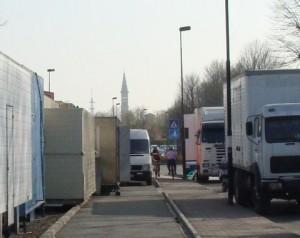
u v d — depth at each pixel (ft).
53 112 79.61
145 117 449.48
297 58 140.26
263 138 71.00
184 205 82.43
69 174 79.66
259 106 76.02
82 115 79.97
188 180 151.94
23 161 52.54
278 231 55.77
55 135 79.56
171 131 149.59
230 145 84.84
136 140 138.62
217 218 66.90
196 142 146.61
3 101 44.93
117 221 66.33
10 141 47.21
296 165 70.59
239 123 81.87
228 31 84.48
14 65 49.06
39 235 53.21
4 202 44.91
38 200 61.62
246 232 55.26
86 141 84.33
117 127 106.63
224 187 104.12
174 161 161.27
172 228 60.39
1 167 44.01
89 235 55.62
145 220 67.10
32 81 57.93
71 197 79.61
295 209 78.84
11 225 48.49
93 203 87.66
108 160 104.17
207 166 135.13
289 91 76.07
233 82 86.58
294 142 70.59
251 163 74.90
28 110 55.36
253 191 74.95
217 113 135.85
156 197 98.63
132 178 135.85
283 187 70.33
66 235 55.72
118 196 100.99
